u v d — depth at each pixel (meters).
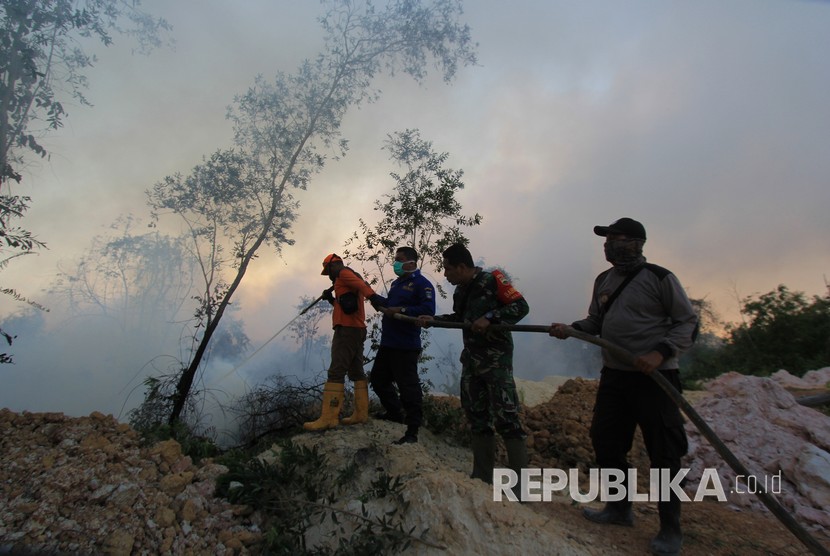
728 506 3.71
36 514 2.57
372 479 3.36
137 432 3.53
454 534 2.71
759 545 3.01
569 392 6.32
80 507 2.71
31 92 4.79
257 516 3.08
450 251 3.69
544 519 3.01
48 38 4.93
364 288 4.25
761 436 4.32
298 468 3.47
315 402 5.41
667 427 2.91
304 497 3.22
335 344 4.32
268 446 4.69
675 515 2.83
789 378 7.36
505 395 3.51
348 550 2.73
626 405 3.16
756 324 10.75
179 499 2.98
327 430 4.18
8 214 4.51
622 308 3.12
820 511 3.42
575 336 3.08
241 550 2.81
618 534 3.09
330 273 4.53
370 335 6.09
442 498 2.86
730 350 11.05
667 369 2.96
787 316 10.24
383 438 4.10
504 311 3.46
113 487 2.85
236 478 3.23
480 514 2.79
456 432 5.04
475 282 3.64
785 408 4.64
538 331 3.23
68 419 3.36
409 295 4.34
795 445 4.14
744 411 4.64
